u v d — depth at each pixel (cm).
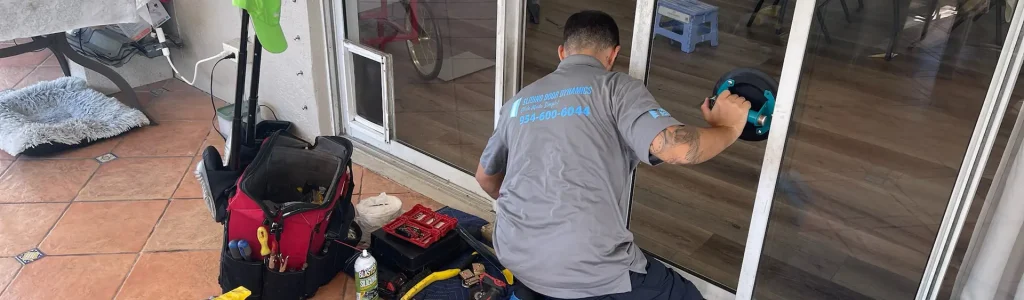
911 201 277
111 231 284
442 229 257
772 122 201
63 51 348
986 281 196
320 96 333
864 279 247
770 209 216
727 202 288
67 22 318
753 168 305
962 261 204
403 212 294
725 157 311
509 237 202
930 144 299
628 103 187
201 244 278
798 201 279
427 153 319
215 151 254
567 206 192
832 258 255
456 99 320
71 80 388
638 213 282
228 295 222
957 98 315
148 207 300
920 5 318
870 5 328
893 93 318
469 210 298
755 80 198
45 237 279
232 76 379
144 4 339
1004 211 185
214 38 378
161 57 413
